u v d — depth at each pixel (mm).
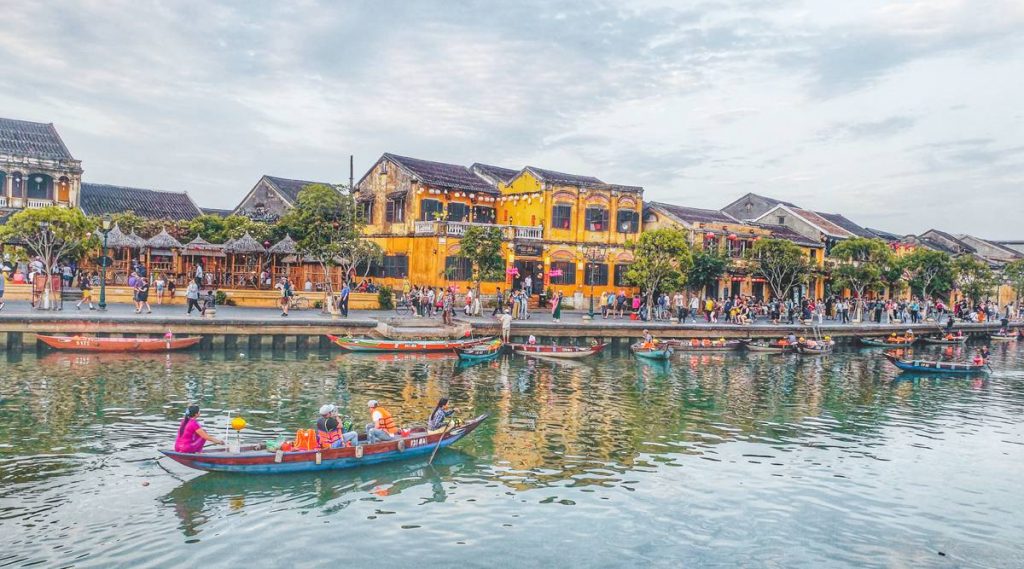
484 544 14664
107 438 20281
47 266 37250
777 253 59438
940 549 15328
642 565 13992
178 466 18172
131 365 30844
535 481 18453
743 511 16953
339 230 48281
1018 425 26984
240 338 36344
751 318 55312
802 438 23906
